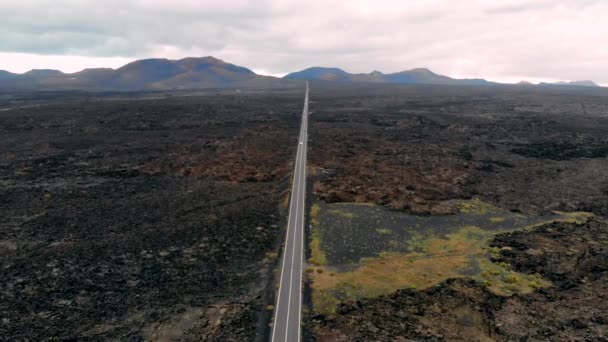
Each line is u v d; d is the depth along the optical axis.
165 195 68.12
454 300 37.53
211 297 38.50
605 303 36.62
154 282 41.16
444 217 58.97
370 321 34.31
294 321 34.25
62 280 41.09
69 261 45.00
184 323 34.53
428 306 36.66
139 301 37.84
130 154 95.94
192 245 49.47
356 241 50.31
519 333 32.59
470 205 63.88
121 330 33.59
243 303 37.31
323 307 36.31
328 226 54.81
